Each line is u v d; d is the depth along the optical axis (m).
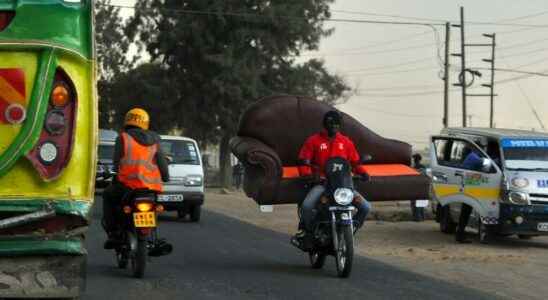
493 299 14.60
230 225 29.20
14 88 9.26
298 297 13.84
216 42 87.00
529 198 23.86
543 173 24.20
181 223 29.41
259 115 18.12
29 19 9.37
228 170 90.25
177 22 86.94
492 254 22.59
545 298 15.23
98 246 20.44
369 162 19.08
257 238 24.52
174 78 88.75
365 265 18.56
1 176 9.26
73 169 9.52
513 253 23.09
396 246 24.44
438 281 16.48
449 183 26.44
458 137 26.72
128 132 15.34
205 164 99.81
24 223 9.28
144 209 15.02
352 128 18.77
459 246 24.72
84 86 9.60
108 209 15.78
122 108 94.38
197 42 85.88
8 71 9.23
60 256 9.75
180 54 88.44
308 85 90.75
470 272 18.62
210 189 80.88
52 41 9.40
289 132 18.38
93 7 9.66
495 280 17.42
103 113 99.88
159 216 32.47
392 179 18.28
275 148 18.34
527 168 24.44
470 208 25.56
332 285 15.26
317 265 17.50
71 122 9.48
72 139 9.48
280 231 28.92
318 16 90.38
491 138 25.59
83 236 9.99
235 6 86.50
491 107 88.94
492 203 24.42
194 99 88.69
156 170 15.37
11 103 9.25
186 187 29.33
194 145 31.09
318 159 16.39
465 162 25.88
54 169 9.42
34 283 9.68
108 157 40.47
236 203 47.88
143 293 13.95
